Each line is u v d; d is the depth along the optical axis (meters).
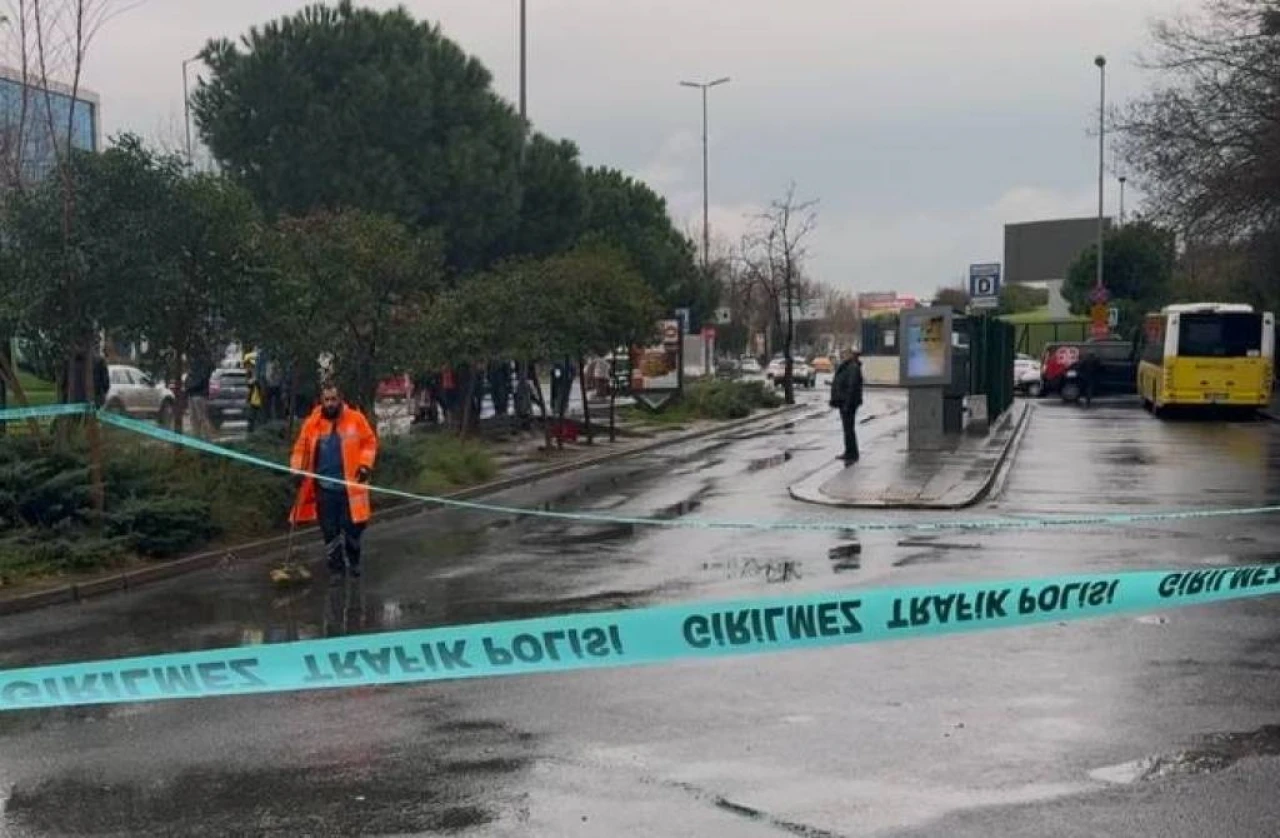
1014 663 8.11
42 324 13.02
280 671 6.76
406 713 7.24
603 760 6.36
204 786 6.11
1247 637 8.72
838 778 6.02
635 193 55.41
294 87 30.81
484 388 30.20
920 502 16.30
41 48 15.33
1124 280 72.56
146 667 6.74
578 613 9.95
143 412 30.33
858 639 6.68
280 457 14.89
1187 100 29.67
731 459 23.94
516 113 35.31
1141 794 5.76
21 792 6.05
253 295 14.42
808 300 76.94
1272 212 29.31
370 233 17.62
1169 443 26.25
